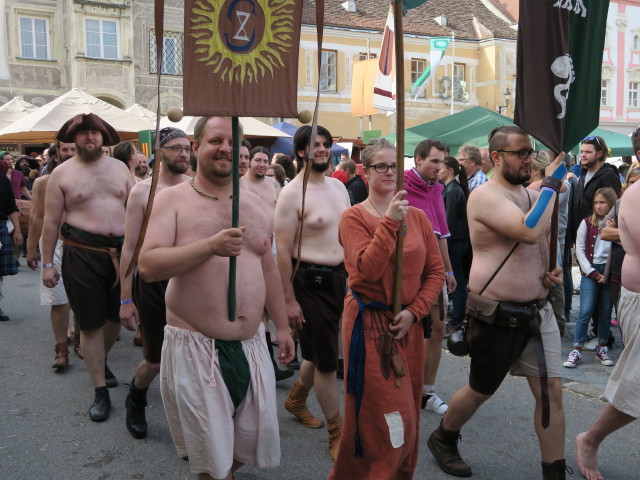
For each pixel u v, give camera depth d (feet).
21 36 79.97
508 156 11.11
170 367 9.20
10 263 26.81
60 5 81.10
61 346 18.97
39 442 13.93
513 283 11.23
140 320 13.78
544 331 11.34
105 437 14.19
